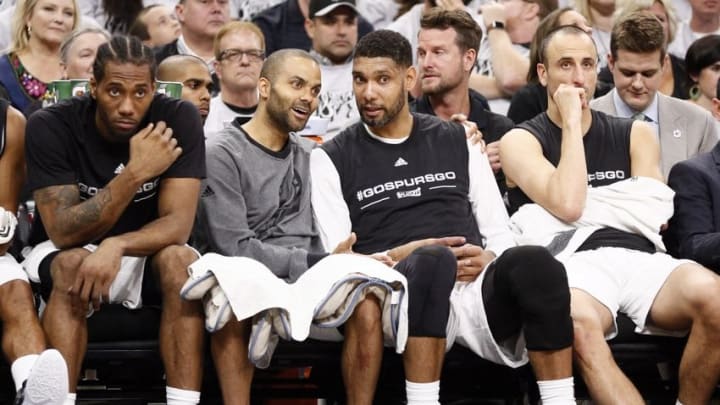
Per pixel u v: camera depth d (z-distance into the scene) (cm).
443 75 1586
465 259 1260
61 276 1162
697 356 1216
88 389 1291
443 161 1330
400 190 1310
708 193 1355
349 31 1888
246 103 1720
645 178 1346
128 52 1191
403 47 1314
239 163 1298
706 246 1305
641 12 1605
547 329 1149
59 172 1230
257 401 1431
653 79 1565
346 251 1241
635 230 1331
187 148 1235
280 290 1141
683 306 1226
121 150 1252
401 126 1335
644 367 1355
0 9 1956
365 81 1307
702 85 1809
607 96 1614
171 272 1167
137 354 1219
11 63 1803
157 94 1259
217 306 1134
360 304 1155
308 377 1348
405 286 1140
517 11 1956
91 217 1184
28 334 1150
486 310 1206
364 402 1162
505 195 1498
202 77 1583
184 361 1154
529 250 1161
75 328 1155
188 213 1227
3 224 1201
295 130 1315
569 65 1381
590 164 1377
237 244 1274
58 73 1820
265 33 1961
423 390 1164
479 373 1301
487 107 1731
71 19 1823
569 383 1158
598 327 1205
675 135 1584
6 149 1263
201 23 1914
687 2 2077
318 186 1321
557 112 1396
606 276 1278
